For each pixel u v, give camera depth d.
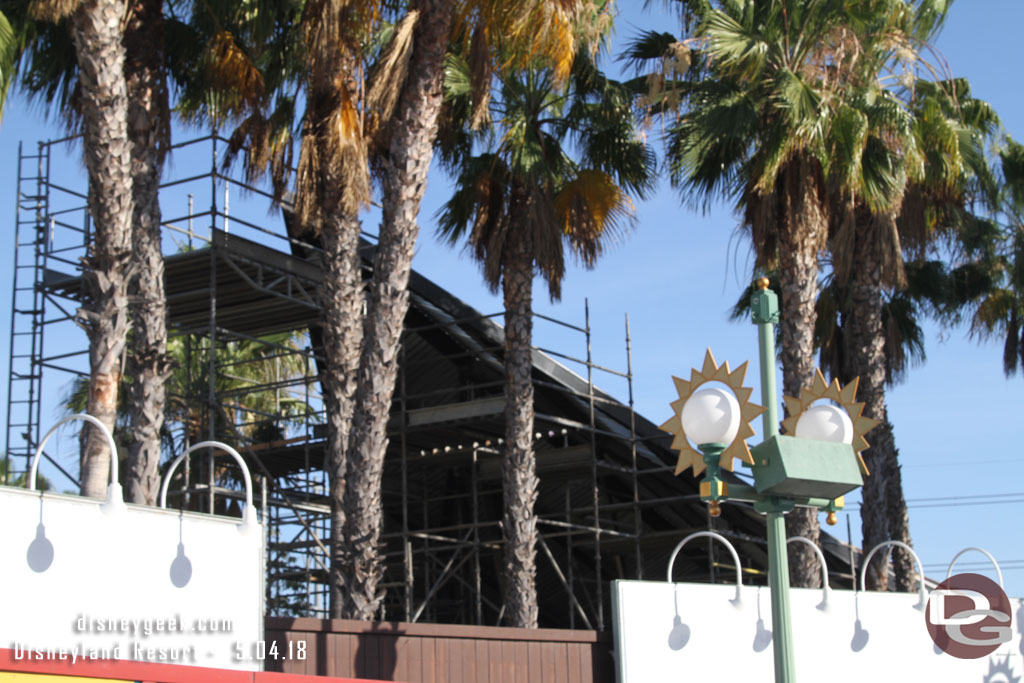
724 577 22.33
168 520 7.12
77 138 13.78
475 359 20.53
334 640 9.54
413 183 12.16
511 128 15.24
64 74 13.59
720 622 10.09
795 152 14.41
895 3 14.64
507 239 15.54
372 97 12.19
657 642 9.70
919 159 14.91
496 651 10.45
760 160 14.45
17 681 5.30
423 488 21.97
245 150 15.49
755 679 10.16
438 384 21.47
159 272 12.35
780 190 14.60
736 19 14.98
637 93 16.41
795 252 14.44
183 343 23.88
